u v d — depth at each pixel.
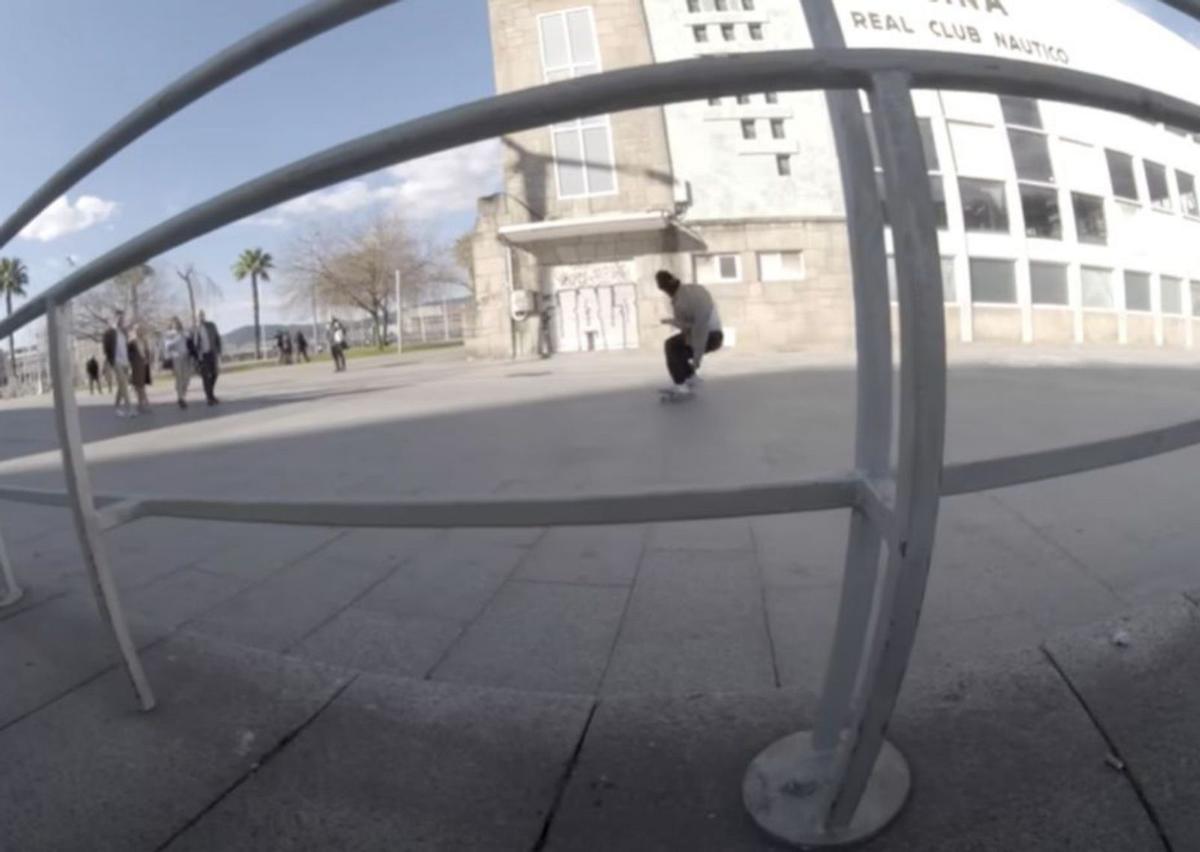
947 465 1.21
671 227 14.72
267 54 1.48
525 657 2.20
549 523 1.35
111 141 1.75
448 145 1.10
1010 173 15.65
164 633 2.41
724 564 2.87
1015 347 14.83
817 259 14.57
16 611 2.66
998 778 1.49
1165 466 3.86
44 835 1.51
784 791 1.47
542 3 14.36
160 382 21.64
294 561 3.12
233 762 1.72
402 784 1.62
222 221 1.33
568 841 1.43
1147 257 17.53
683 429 5.77
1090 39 16.83
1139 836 1.33
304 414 8.44
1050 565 2.60
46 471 5.80
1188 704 1.67
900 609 1.10
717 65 0.99
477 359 16.62
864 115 1.37
